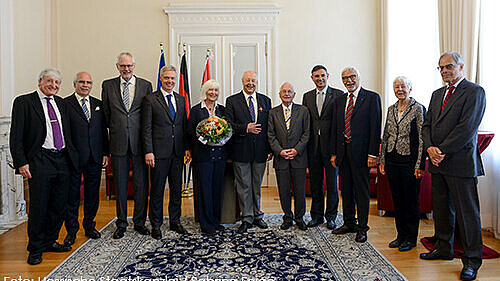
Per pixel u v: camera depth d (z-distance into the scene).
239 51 6.70
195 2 6.59
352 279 2.87
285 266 3.13
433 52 5.52
